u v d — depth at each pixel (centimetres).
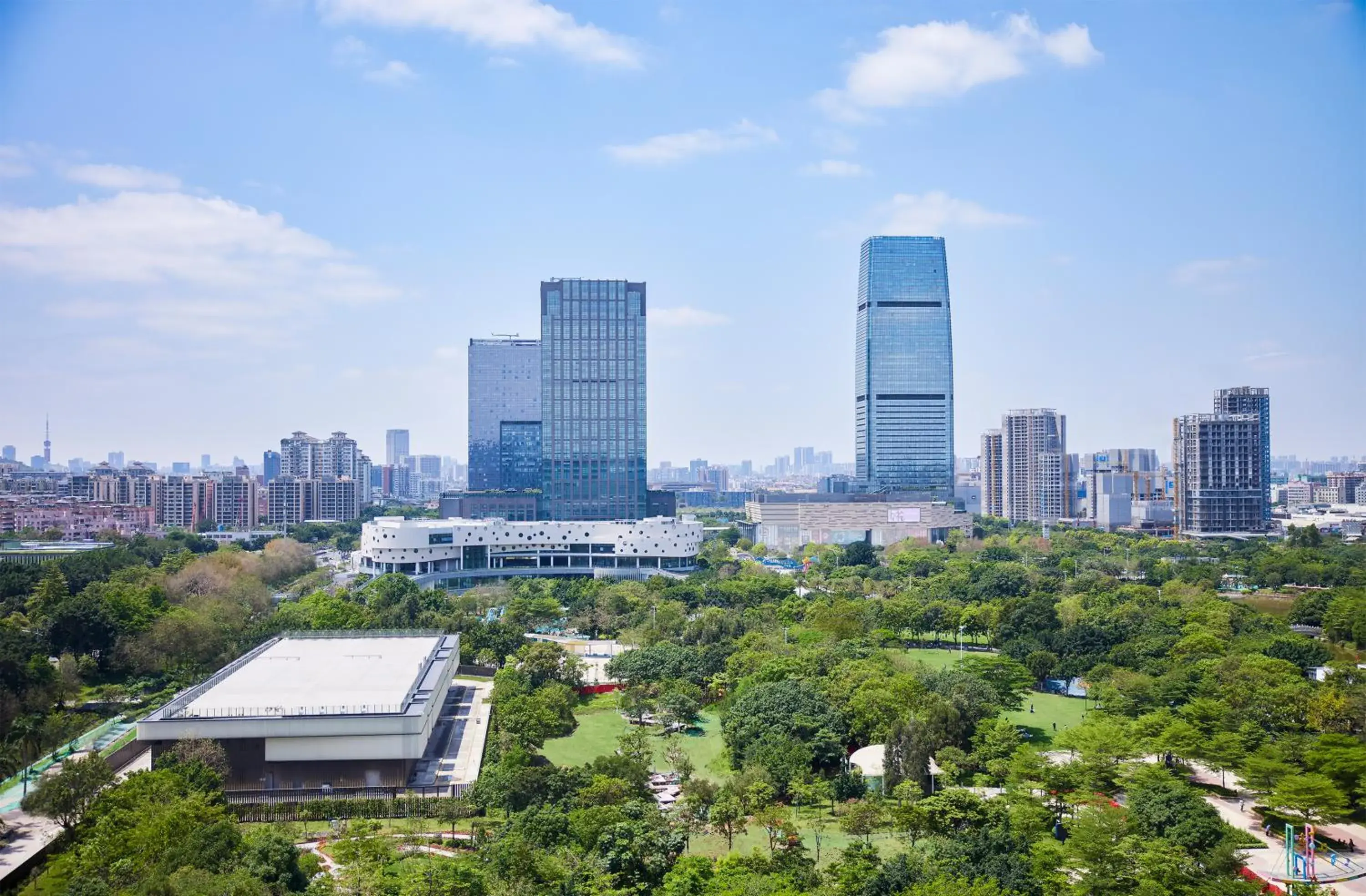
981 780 19288
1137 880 14775
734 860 15475
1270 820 18212
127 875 14300
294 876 14788
